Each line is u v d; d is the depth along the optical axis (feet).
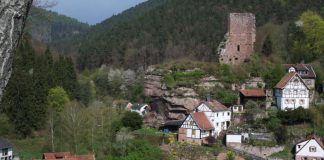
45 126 247.50
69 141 227.40
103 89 364.58
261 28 354.54
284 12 373.20
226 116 260.83
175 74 291.79
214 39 385.91
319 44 316.40
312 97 268.21
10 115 239.50
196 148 223.51
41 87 255.50
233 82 283.59
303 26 330.75
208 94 277.23
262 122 245.24
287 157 217.77
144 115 288.51
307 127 235.61
